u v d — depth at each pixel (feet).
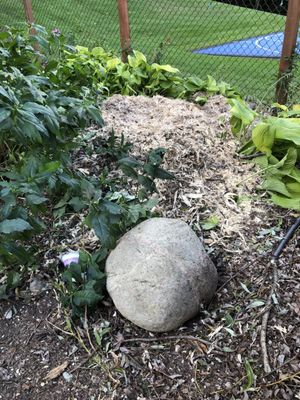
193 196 4.33
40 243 3.99
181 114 5.65
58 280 3.67
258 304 3.35
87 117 4.33
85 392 2.99
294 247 3.78
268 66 7.36
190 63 7.98
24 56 4.83
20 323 3.44
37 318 3.46
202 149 4.94
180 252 3.26
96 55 7.36
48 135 3.60
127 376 3.04
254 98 6.53
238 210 4.18
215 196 4.34
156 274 3.15
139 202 3.98
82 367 3.12
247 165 4.73
